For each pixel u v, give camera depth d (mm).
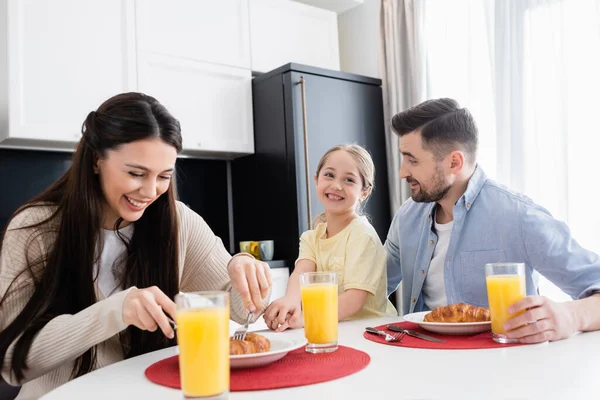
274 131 2990
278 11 3225
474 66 2854
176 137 1119
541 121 2527
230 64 3008
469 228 1438
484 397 641
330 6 3551
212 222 3262
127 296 902
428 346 945
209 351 646
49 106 2434
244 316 1332
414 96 3148
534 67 2553
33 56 2400
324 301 928
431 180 1433
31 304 1021
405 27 3256
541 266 1309
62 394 729
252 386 710
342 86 3123
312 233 1769
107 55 2605
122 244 1269
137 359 938
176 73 2832
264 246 2811
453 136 1397
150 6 2746
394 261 1737
